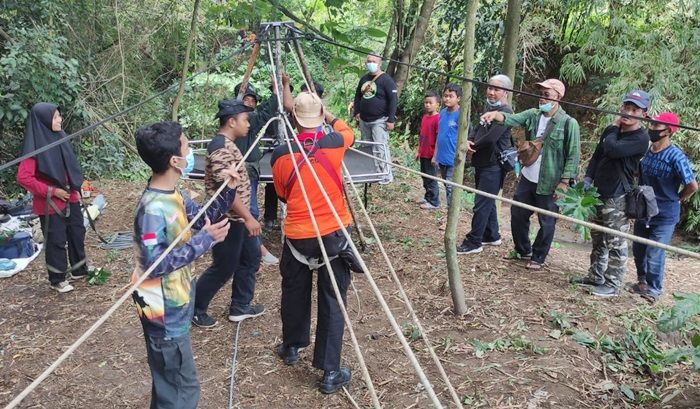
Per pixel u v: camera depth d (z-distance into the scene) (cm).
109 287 452
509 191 1060
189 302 242
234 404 303
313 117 303
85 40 875
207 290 371
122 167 865
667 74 893
